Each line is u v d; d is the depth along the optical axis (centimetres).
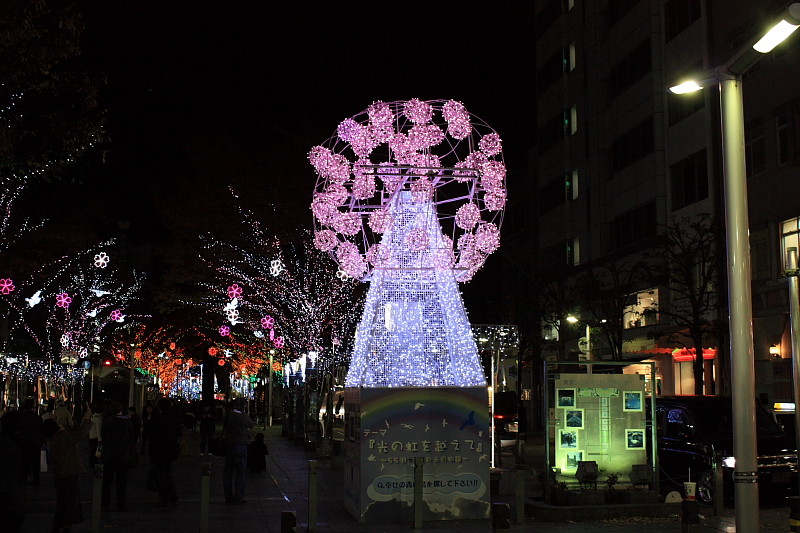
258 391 6091
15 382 3738
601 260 4450
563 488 1436
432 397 1345
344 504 1506
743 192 925
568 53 5078
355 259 1410
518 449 2356
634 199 4178
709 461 1579
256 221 3516
